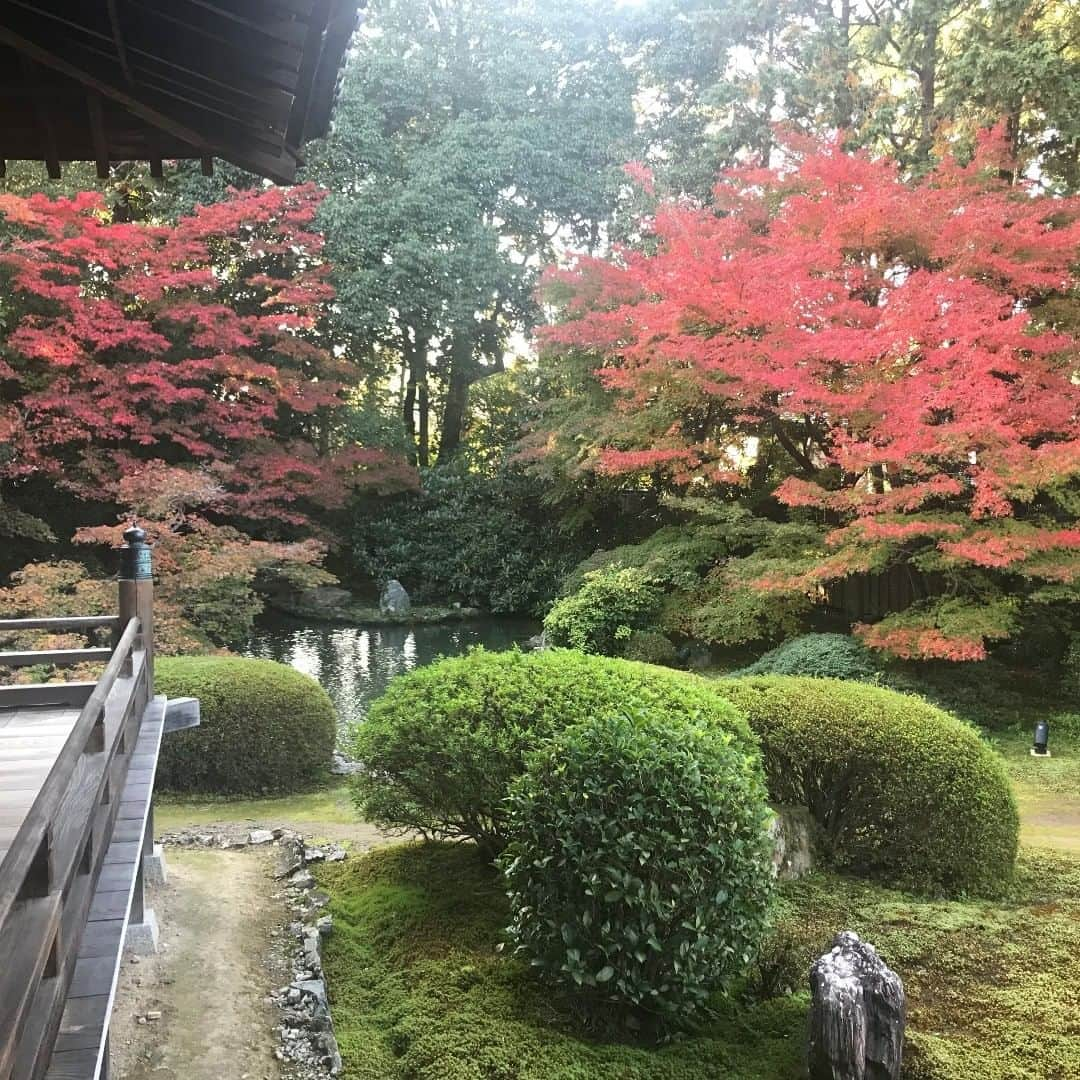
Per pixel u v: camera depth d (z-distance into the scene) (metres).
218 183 14.22
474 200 15.45
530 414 16.06
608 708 3.23
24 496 12.52
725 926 2.62
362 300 14.84
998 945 3.32
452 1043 2.59
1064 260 8.20
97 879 2.16
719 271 8.98
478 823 3.83
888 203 8.02
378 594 15.95
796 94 12.30
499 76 15.99
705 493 11.94
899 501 7.62
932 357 7.48
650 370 9.91
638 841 2.53
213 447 12.59
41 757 3.17
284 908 3.90
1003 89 9.47
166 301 11.95
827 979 2.40
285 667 6.62
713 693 3.84
